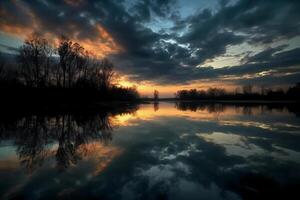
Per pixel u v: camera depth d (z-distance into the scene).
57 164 8.09
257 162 8.22
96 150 10.16
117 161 8.41
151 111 36.78
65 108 37.22
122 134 14.38
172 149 10.29
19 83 38.91
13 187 6.01
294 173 6.95
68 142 11.93
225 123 19.80
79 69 49.75
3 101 34.56
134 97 112.38
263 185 6.06
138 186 6.03
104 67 63.81
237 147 10.62
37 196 5.46
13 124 18.58
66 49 45.34
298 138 12.70
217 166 7.75
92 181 6.41
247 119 22.95
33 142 11.96
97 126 18.06
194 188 5.90
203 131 15.41
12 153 9.69
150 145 11.13
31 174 7.03
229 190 5.76
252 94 120.12
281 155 9.16
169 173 7.08
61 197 5.39
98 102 59.91
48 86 42.97
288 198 5.29
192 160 8.51
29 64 40.62
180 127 17.42
